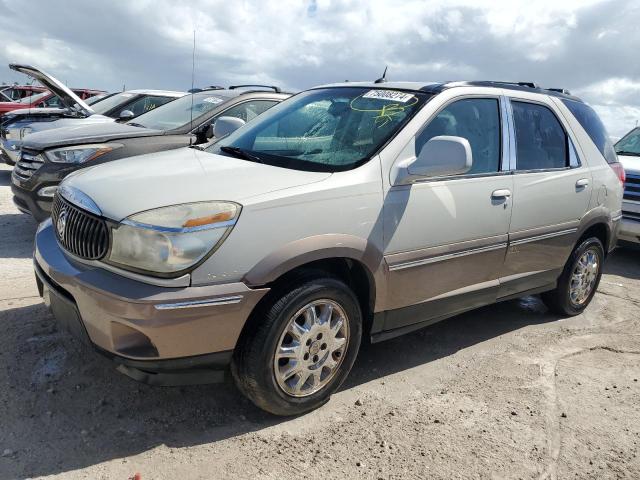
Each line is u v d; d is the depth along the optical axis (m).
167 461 2.74
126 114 7.84
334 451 2.93
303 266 3.11
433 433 3.17
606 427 3.40
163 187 2.93
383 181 3.35
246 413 3.19
